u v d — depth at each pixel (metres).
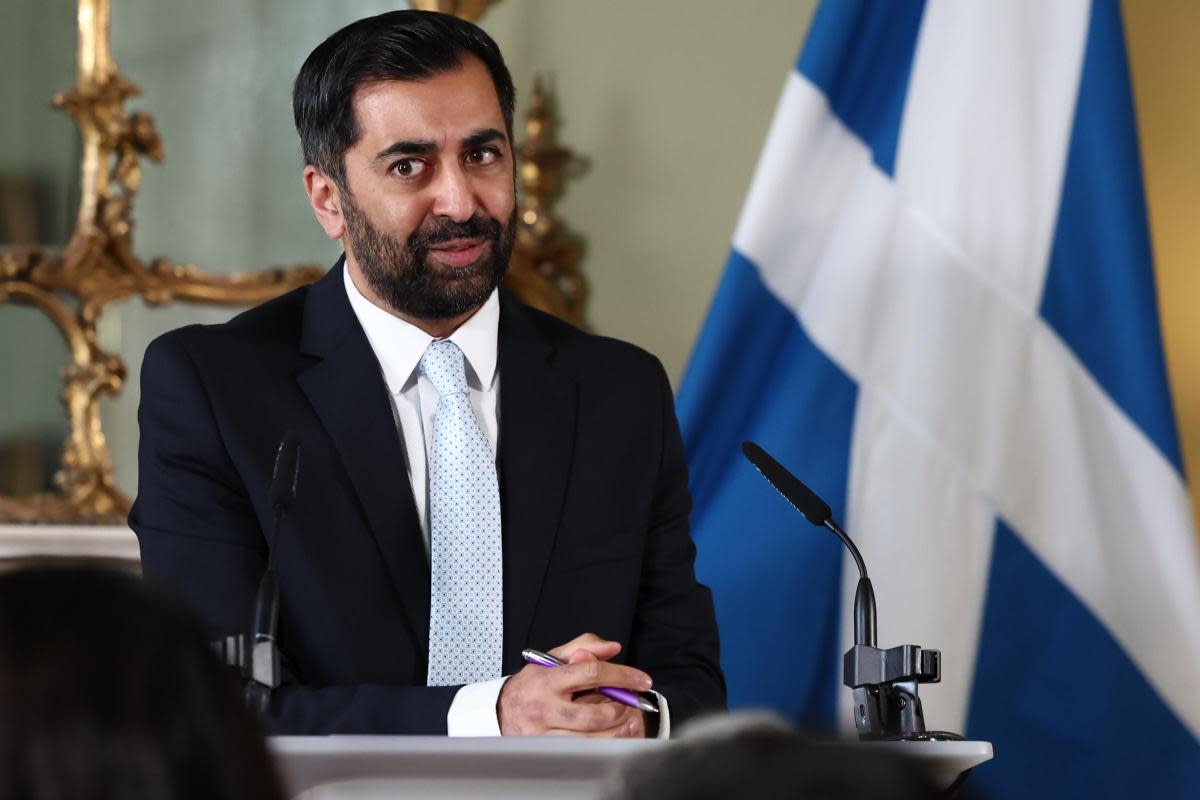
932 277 11.41
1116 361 11.18
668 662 7.44
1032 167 11.45
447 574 7.01
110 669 2.02
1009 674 11.08
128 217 11.67
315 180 7.59
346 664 6.89
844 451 11.30
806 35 12.02
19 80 11.68
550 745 4.67
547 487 7.32
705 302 12.12
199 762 2.03
